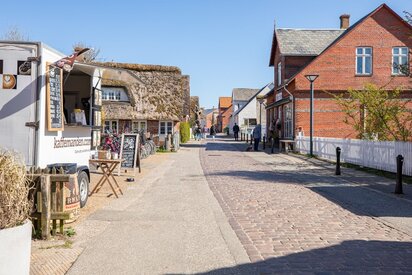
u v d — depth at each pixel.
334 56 28.45
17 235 4.48
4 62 8.34
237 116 76.50
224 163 20.81
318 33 33.38
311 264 5.72
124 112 31.03
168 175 15.71
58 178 7.05
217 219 8.39
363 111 21.84
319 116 28.28
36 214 6.91
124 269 5.54
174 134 30.23
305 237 7.09
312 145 23.70
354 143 19.58
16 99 8.38
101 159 11.59
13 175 4.73
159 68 34.56
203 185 13.10
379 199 10.72
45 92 8.59
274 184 13.33
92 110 12.52
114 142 17.91
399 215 8.83
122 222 8.10
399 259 5.95
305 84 28.31
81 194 9.55
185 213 8.95
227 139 61.34
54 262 5.74
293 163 20.81
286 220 8.34
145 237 7.05
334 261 5.84
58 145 9.41
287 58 31.52
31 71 8.38
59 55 9.30
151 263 5.77
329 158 22.39
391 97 20.36
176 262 5.82
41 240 6.79
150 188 12.47
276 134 33.88
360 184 13.45
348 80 28.45
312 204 10.01
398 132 18.52
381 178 14.99
